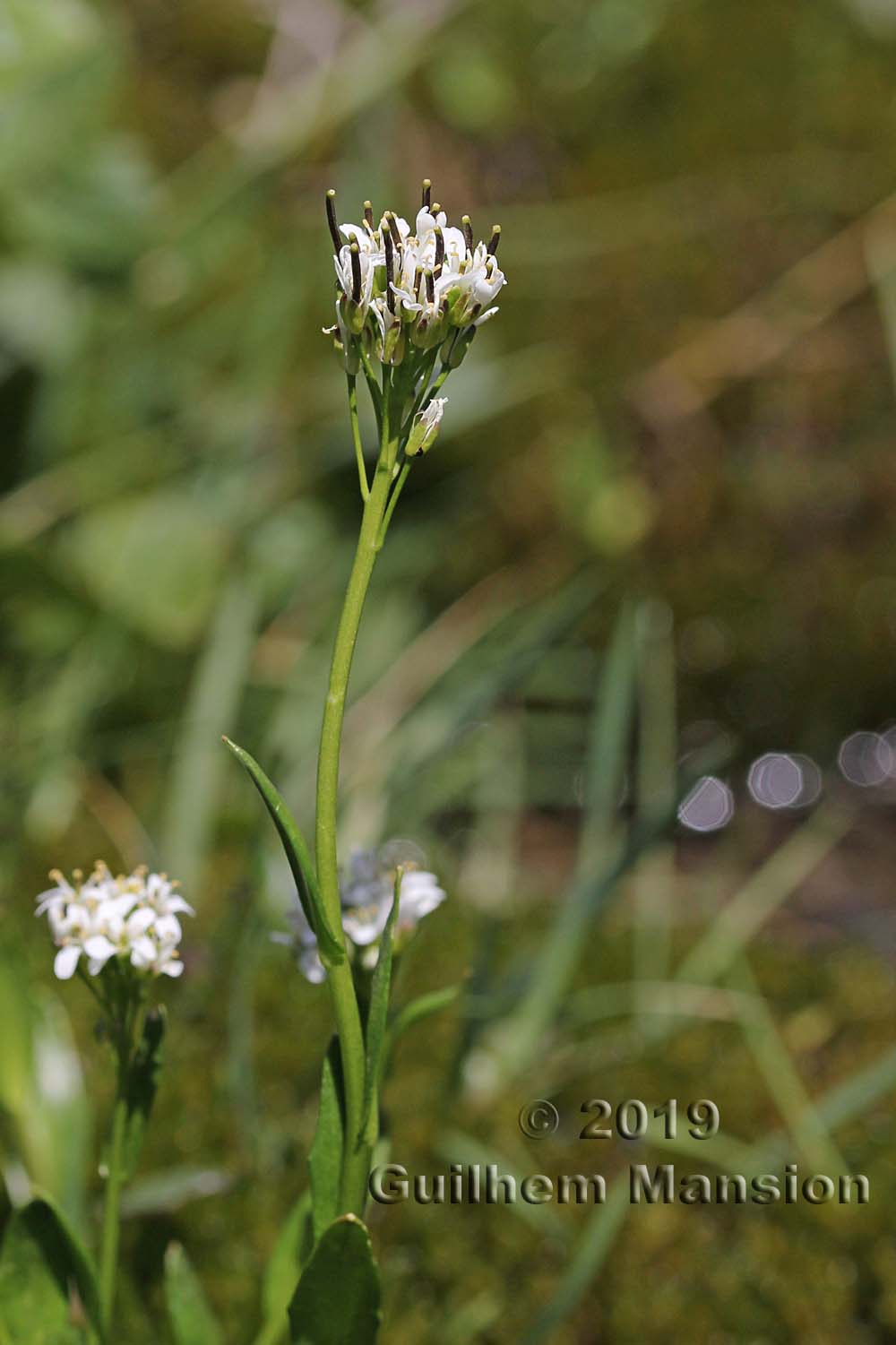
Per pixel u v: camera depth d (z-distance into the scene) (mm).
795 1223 656
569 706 1165
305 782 926
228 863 946
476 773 1027
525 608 1196
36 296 1146
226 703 958
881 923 995
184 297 1246
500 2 1480
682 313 1351
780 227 1390
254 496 1149
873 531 1266
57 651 1064
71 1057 603
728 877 1072
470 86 1422
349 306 505
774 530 1271
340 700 508
